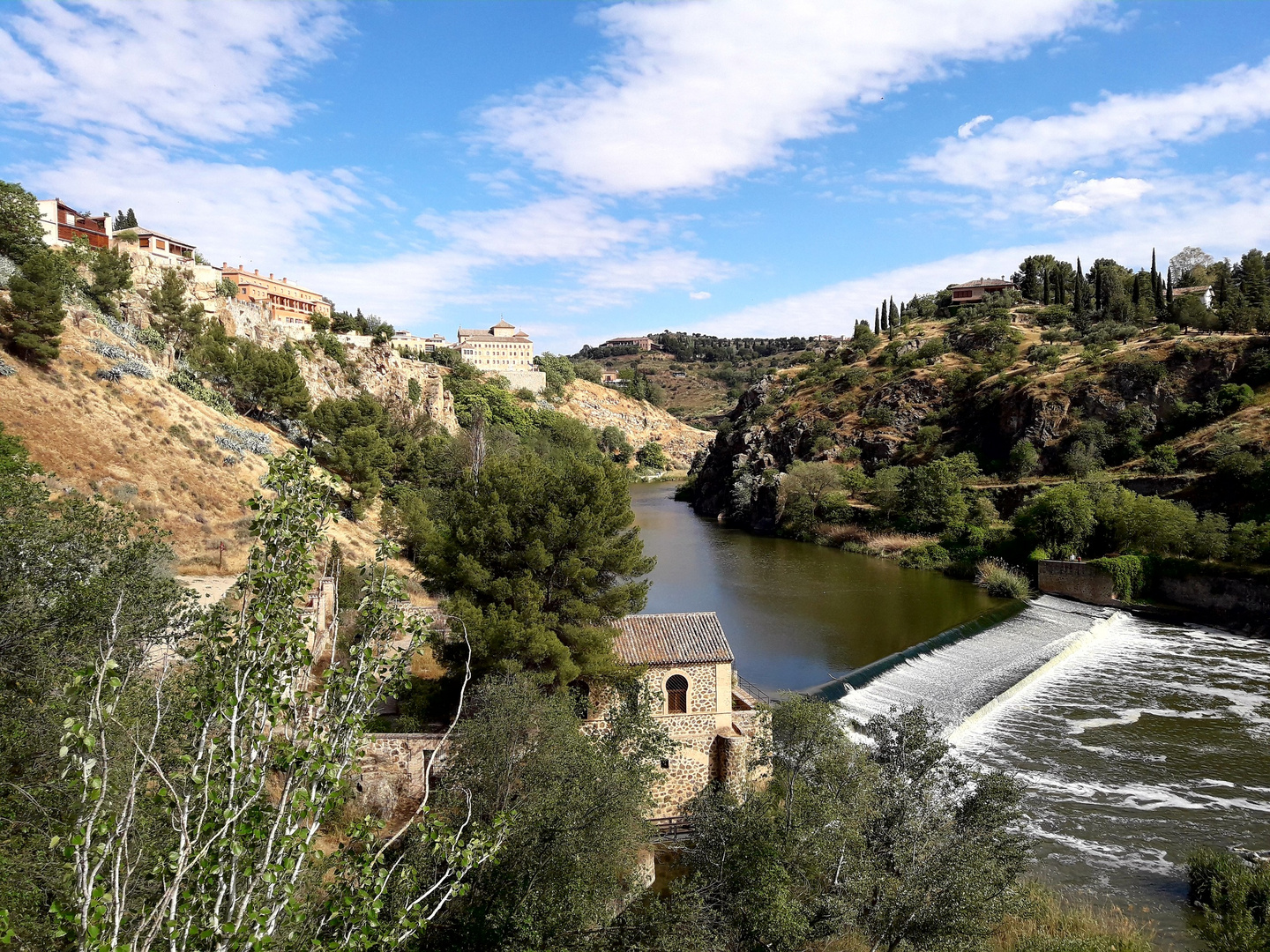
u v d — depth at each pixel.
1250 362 97.50
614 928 21.38
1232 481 80.62
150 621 19.73
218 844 9.59
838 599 77.06
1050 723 46.81
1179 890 30.92
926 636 63.84
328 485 11.95
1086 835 34.88
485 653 32.16
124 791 13.82
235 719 9.86
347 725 10.96
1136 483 89.31
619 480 37.53
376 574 12.52
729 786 31.98
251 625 10.53
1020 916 26.12
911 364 149.38
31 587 18.05
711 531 129.38
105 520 21.48
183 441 66.50
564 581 35.31
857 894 22.39
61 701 15.04
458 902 19.95
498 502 35.44
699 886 23.11
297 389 94.94
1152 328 129.62
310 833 9.75
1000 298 177.88
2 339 60.06
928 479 103.25
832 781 26.30
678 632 36.28
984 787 25.73
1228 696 51.16
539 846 21.06
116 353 71.38
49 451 53.41
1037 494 93.50
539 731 25.50
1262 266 130.00
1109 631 67.44
